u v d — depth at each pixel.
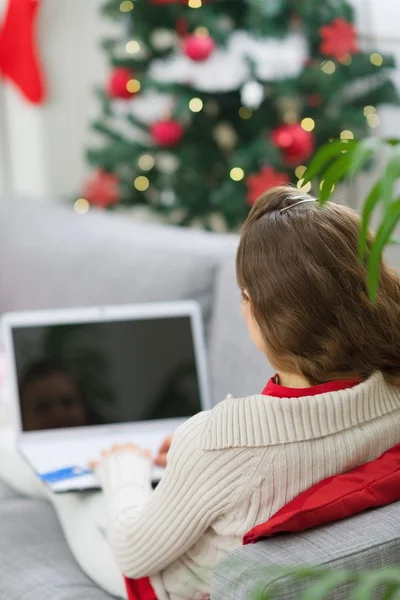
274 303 1.15
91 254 2.73
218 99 3.33
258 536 1.08
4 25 4.14
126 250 2.61
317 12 3.27
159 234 2.70
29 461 1.76
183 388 1.97
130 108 3.56
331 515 1.11
